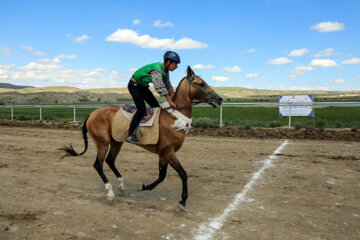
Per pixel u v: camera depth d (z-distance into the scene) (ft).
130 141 15.61
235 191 17.10
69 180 19.93
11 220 13.21
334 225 12.42
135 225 12.66
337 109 100.32
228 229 12.12
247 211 14.03
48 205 15.12
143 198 16.29
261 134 39.11
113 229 12.28
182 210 14.14
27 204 15.25
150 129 14.88
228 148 30.81
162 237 11.50
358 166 22.62
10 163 24.82
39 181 19.60
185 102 14.87
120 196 16.70
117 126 16.05
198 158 26.30
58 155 28.25
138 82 15.30
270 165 23.32
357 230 11.94
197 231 11.98
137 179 20.21
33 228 12.37
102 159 16.67
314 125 42.42
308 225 12.43
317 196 16.01
